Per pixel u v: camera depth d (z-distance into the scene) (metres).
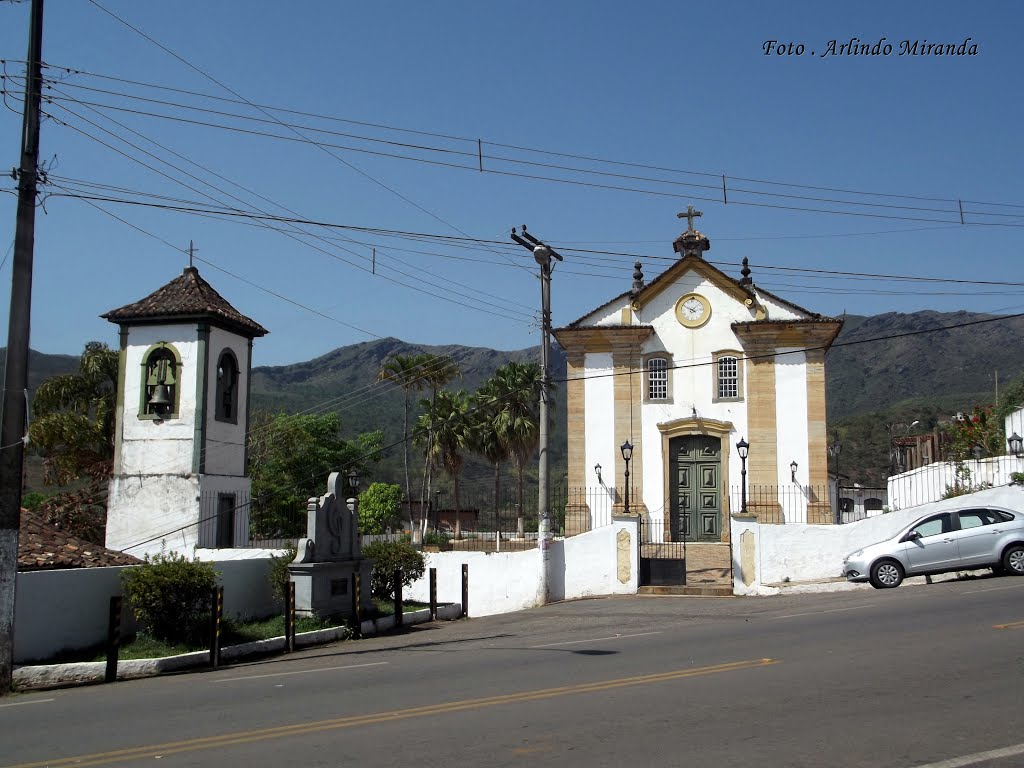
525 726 8.41
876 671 10.46
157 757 7.79
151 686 12.84
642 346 32.12
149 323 27.45
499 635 17.73
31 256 14.15
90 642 16.02
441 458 56.50
